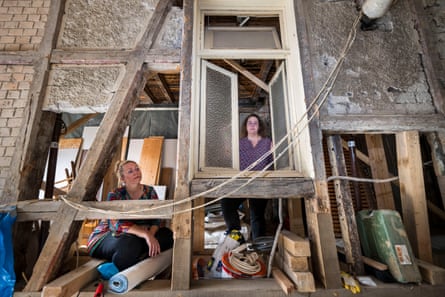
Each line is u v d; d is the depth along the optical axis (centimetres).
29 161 188
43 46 211
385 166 224
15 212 170
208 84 208
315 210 165
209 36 226
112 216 166
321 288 147
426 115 186
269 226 311
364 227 179
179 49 214
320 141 177
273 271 167
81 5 228
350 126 182
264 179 172
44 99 203
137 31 221
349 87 191
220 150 200
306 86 189
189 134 178
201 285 152
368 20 198
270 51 212
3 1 223
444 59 201
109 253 176
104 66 211
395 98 190
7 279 150
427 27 207
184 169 172
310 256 163
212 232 346
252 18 261
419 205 174
